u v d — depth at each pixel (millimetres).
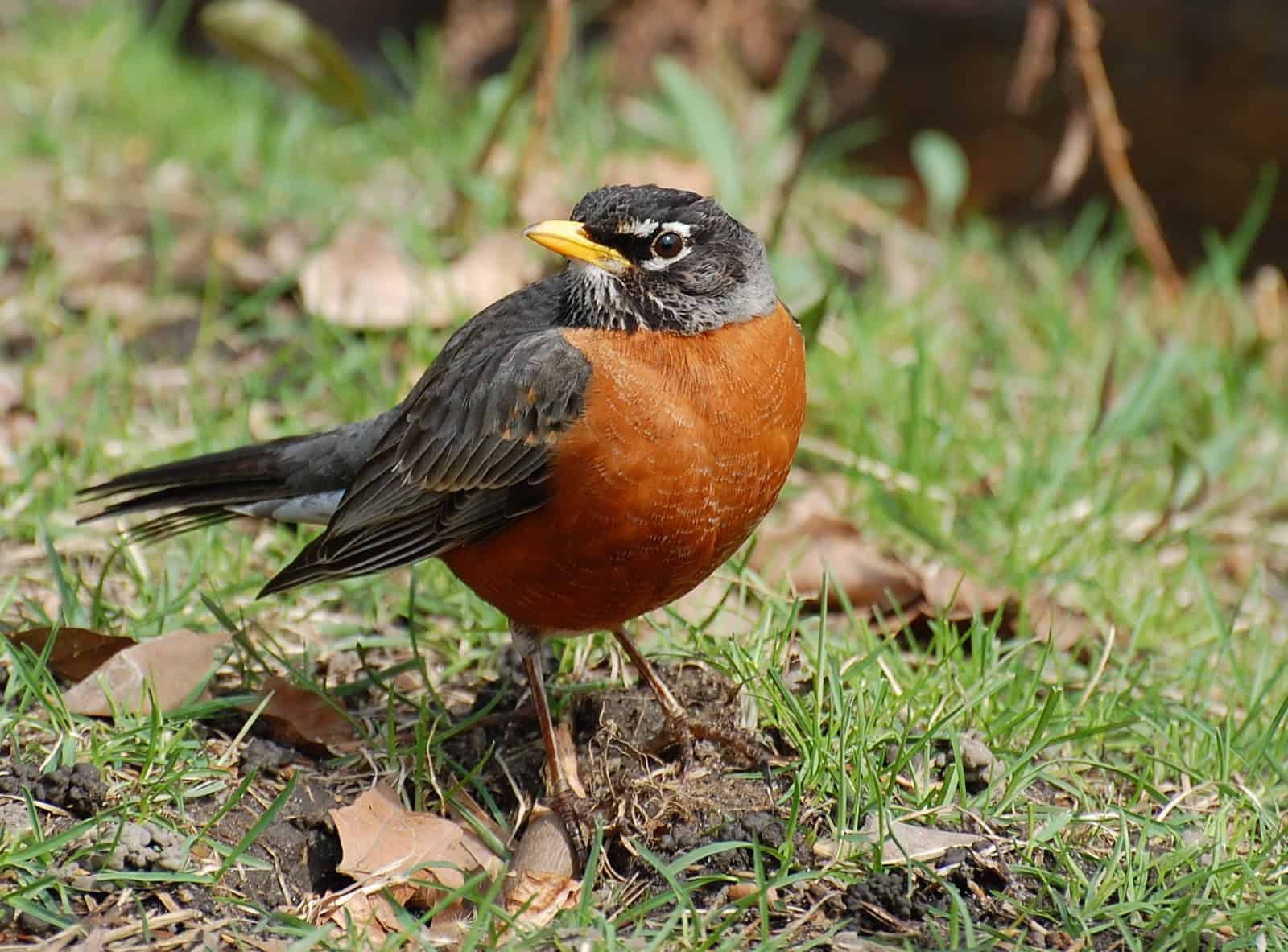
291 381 12102
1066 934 7215
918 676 8773
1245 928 7207
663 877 7531
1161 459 12258
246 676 8984
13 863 7223
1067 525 10969
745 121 16219
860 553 9945
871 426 11844
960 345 13422
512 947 6801
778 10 17109
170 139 15812
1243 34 17078
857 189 16250
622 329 7996
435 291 12750
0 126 15805
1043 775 8328
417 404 8711
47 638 8609
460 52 17188
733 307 8047
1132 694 9250
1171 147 17672
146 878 7285
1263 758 8594
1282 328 14234
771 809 7977
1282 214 17625
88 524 10320
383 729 8797
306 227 14055
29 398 11430
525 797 8406
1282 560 11453
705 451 7867
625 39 17094
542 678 8469
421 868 7465
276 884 7711
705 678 8984
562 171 15078
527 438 7980
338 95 14156
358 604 10023
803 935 7176
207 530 10164
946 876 7512
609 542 7988
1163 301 14914
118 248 13602
